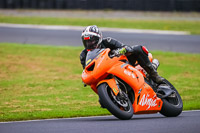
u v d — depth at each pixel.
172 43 64.19
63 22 90.06
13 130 16.00
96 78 17.48
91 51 18.20
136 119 18.67
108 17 103.19
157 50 57.16
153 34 73.88
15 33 70.81
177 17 105.62
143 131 15.19
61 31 75.56
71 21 92.19
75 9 118.31
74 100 27.67
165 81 21.61
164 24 90.50
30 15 103.19
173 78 36.94
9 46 56.38
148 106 18.73
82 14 108.81
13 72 39.34
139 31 77.75
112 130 15.38
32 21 90.12
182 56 52.38
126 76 17.86
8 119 20.36
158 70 41.00
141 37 69.25
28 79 36.12
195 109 23.83
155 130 15.42
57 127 16.50
